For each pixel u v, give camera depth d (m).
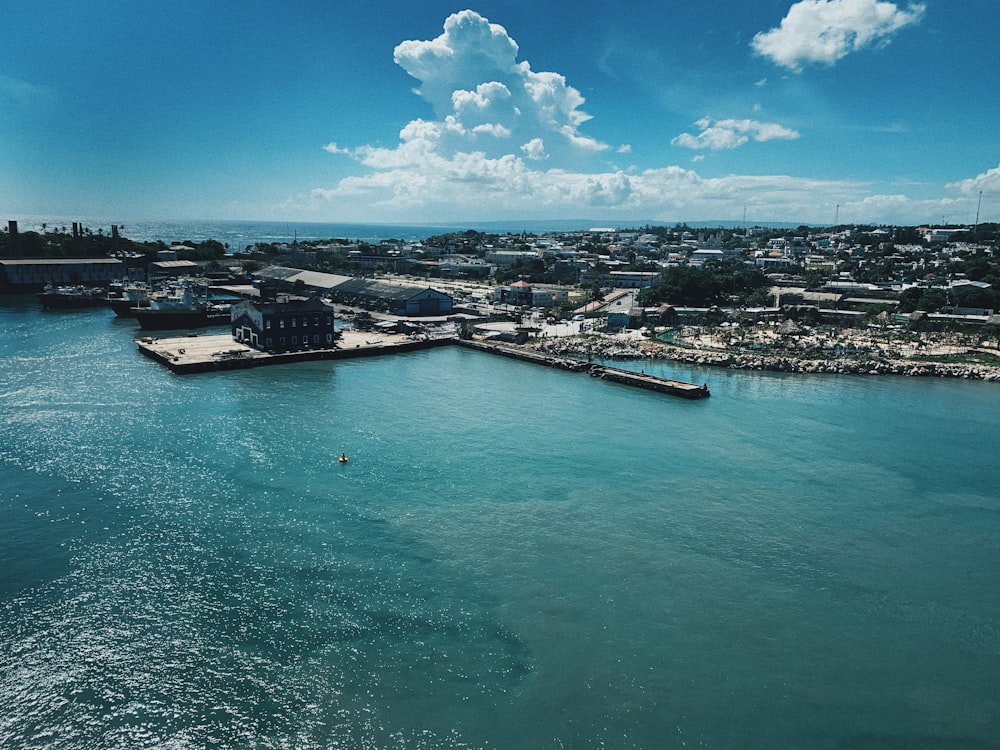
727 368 116.56
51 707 34.31
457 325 155.62
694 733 33.56
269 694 35.47
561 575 47.12
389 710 34.50
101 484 59.81
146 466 64.06
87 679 36.25
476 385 101.12
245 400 88.50
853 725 34.50
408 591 44.59
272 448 69.81
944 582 48.16
